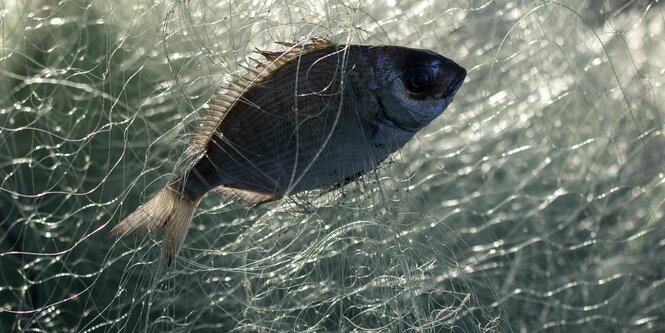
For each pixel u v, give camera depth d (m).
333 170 0.62
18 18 0.96
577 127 1.06
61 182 0.95
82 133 0.96
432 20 1.01
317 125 0.61
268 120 0.62
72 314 0.93
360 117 0.61
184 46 0.85
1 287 0.89
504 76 1.05
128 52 0.95
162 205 0.65
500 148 1.06
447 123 1.03
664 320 1.02
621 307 1.03
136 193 0.95
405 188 0.82
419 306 0.80
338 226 0.80
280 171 0.62
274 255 0.80
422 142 1.01
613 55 1.04
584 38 1.05
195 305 0.92
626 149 1.06
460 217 1.03
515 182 1.06
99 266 0.94
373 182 0.73
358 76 0.61
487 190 1.05
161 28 0.90
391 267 0.78
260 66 0.62
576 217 1.06
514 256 1.03
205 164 0.64
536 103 1.06
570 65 1.02
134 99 0.95
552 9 1.04
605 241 1.03
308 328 0.84
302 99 0.61
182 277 0.92
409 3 1.03
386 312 0.81
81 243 0.94
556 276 1.03
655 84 1.07
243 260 0.83
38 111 0.94
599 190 1.06
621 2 1.06
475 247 1.01
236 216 0.92
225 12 0.87
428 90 0.60
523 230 1.04
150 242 0.83
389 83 0.60
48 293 0.93
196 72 0.89
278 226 0.85
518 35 1.04
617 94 1.05
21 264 0.93
